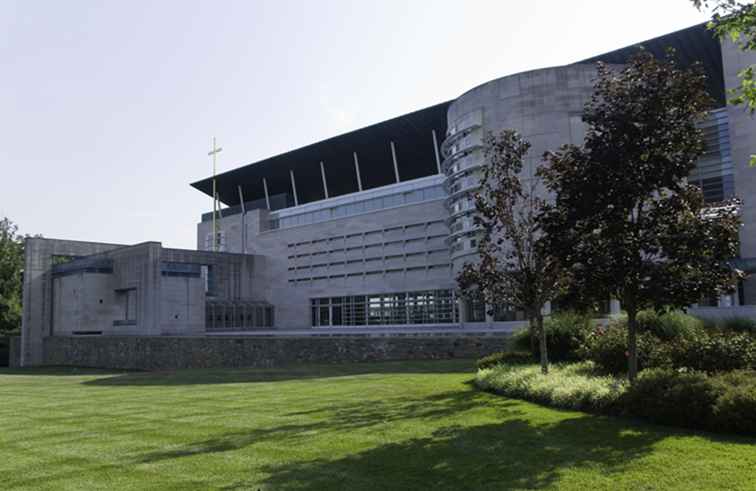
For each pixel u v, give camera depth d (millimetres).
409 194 72062
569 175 13422
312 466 9312
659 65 13273
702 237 12242
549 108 47219
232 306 79250
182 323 67875
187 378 27812
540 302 17828
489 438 10531
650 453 8930
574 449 9461
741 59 45219
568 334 21578
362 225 74562
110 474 9367
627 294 13055
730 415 10000
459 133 51812
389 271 71250
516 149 19125
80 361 60812
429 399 15953
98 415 15781
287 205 88938
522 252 18625
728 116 45938
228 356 42625
